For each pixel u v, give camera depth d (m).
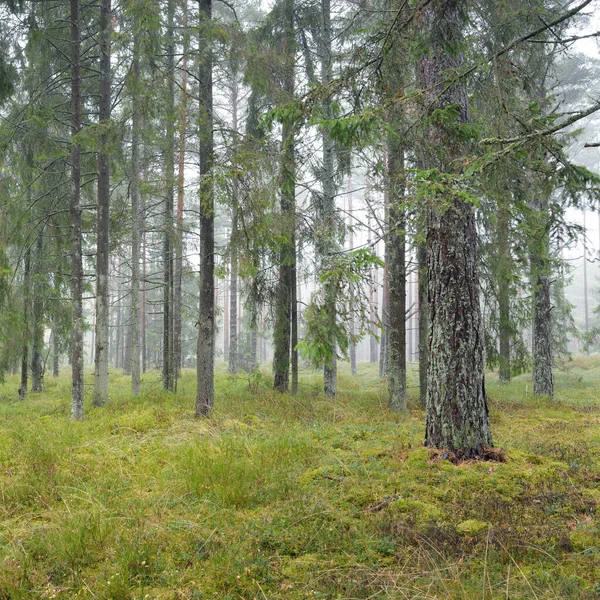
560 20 4.78
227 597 3.74
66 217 14.88
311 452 7.40
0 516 5.52
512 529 4.64
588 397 15.28
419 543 4.40
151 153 14.88
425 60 7.26
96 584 4.00
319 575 4.04
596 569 3.94
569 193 5.59
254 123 14.50
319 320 6.48
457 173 5.56
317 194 14.01
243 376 18.94
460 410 6.71
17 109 13.11
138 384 15.43
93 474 6.75
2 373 14.47
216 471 6.28
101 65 13.09
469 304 6.83
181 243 16.52
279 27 14.66
